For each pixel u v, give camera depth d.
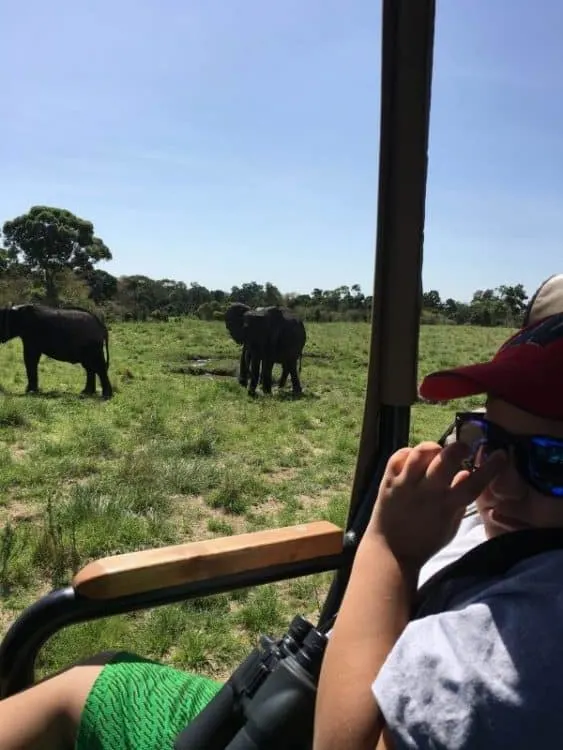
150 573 1.81
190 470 7.73
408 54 2.04
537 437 1.18
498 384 1.18
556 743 1.01
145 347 26.59
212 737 1.45
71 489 7.27
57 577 5.07
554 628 1.06
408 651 1.09
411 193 2.10
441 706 1.03
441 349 30.28
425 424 12.51
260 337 15.92
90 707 1.68
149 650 4.21
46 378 17.36
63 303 47.56
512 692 1.02
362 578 1.26
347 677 1.15
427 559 1.28
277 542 1.98
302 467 9.06
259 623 4.53
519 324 2.54
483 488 1.22
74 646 4.07
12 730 1.70
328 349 29.61
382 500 1.30
